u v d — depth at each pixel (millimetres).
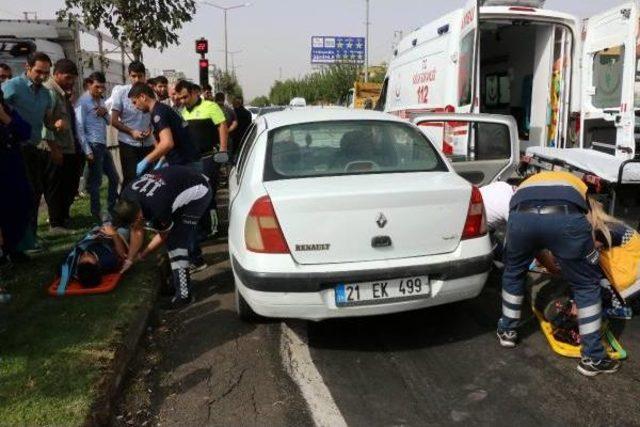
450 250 3752
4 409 3014
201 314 4660
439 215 3691
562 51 7609
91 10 7805
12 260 5387
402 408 3225
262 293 3568
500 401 3262
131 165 7113
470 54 6949
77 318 4176
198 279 5512
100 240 4863
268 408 3266
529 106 8859
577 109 7598
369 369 3680
